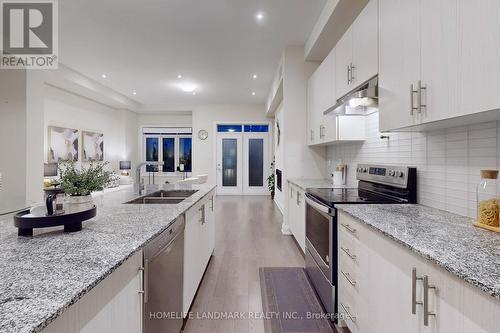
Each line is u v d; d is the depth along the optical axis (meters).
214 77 5.46
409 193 1.92
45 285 0.72
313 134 3.60
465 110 1.08
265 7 2.95
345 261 1.73
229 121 8.20
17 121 3.86
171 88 6.36
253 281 2.56
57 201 1.31
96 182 1.45
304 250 2.96
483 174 1.26
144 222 1.40
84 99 6.48
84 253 0.96
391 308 1.18
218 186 8.35
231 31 3.51
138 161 8.77
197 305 2.14
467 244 1.04
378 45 1.80
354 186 3.00
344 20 2.83
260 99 7.54
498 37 0.95
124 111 7.89
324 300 2.06
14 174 3.82
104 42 3.82
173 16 3.14
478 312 0.76
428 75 1.30
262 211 5.80
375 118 2.54
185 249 1.83
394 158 2.23
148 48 4.04
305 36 3.65
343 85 2.50
